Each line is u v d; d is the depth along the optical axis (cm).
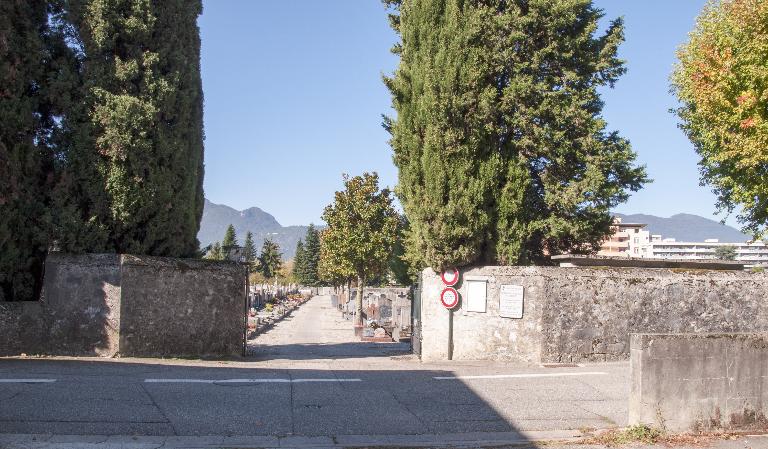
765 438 734
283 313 5050
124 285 1241
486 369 1189
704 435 736
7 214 1194
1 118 1173
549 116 1467
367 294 6088
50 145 1299
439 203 1343
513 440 708
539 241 1568
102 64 1288
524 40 1457
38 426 682
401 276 3931
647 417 730
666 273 1382
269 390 912
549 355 1288
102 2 1273
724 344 761
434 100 1331
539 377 1083
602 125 1514
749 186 1675
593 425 775
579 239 1559
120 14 1302
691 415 741
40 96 1267
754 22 1362
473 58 1345
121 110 1258
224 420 743
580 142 1500
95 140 1257
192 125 1427
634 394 739
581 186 1473
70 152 1251
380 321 3506
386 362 1361
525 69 1462
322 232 4422
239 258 1822
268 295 6144
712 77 1522
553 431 748
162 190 1319
